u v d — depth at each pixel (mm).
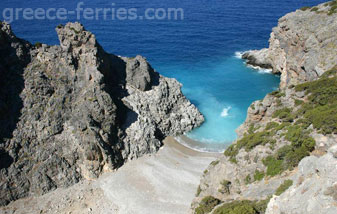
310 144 33281
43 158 64562
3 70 66562
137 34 141750
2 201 59438
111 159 67188
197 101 96438
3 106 64250
